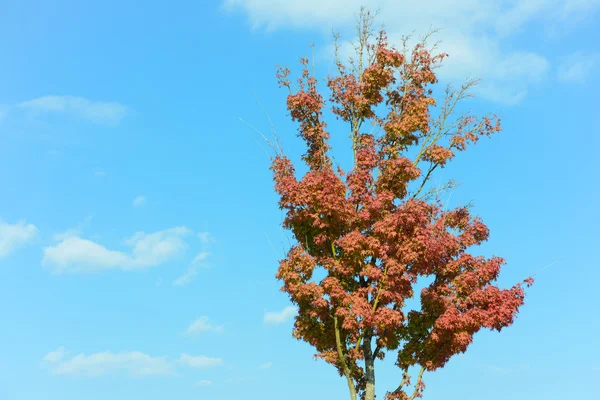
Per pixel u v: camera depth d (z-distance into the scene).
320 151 25.09
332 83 25.75
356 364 23.17
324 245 23.89
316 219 22.80
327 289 22.23
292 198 23.23
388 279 22.06
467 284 22.77
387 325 21.91
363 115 25.89
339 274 23.31
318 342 23.09
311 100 24.88
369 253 22.44
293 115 25.52
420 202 22.73
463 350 22.44
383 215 23.34
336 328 22.30
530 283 22.97
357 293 22.20
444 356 22.67
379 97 25.91
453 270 23.45
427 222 23.11
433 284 23.77
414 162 24.94
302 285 22.14
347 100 25.33
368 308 21.70
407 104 25.09
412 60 25.66
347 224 23.31
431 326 23.17
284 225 24.09
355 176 23.78
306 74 25.48
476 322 21.88
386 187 23.89
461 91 25.48
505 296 22.48
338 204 22.55
